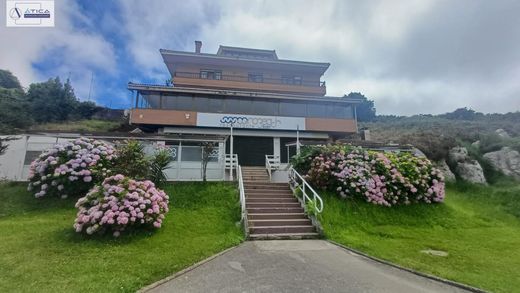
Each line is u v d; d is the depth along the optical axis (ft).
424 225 34.53
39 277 14.82
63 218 26.71
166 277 16.03
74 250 19.27
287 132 76.18
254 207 33.37
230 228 28.09
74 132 43.09
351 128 78.95
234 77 96.32
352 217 33.53
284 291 14.60
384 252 22.63
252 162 73.31
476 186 58.03
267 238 26.61
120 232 22.86
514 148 69.56
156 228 25.14
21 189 33.81
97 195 24.25
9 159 39.22
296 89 95.86
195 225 27.84
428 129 113.80
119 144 37.96
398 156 45.01
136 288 14.32
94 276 15.17
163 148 41.47
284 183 41.75
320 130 77.25
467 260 21.54
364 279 16.83
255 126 73.41
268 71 100.78
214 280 15.85
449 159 68.39
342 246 24.66
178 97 72.95
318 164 39.55
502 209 45.14
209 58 92.58
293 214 31.68
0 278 14.51
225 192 37.47
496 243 27.66
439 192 40.88
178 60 93.35
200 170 45.75
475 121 139.44
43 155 33.12
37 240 20.79
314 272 17.70
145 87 69.31
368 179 37.55
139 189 25.52
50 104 100.89
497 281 17.19
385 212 35.94
